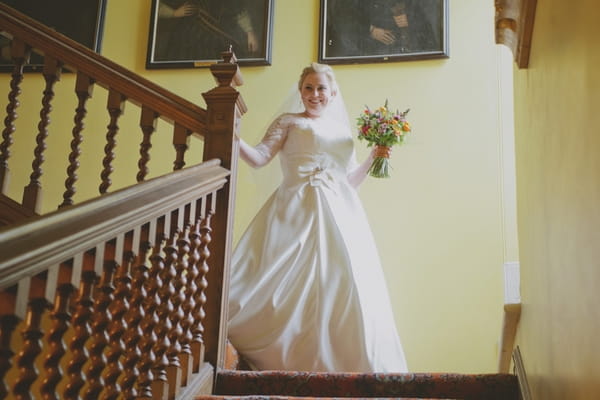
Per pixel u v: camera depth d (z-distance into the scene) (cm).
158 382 235
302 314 367
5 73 629
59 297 178
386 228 545
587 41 155
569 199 180
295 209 401
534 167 257
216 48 615
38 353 164
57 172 597
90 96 358
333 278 376
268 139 418
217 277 304
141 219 218
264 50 605
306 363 357
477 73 569
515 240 528
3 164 368
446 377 285
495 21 282
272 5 616
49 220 173
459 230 536
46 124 366
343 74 587
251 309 367
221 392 291
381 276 403
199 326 282
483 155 549
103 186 338
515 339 327
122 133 600
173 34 623
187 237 271
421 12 589
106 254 202
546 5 221
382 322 376
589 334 156
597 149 145
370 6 599
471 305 519
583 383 162
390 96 574
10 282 150
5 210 356
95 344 195
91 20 633
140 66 623
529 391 259
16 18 371
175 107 331
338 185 418
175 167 323
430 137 559
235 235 566
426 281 529
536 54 248
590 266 154
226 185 315
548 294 220
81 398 192
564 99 187
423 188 549
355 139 568
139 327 221
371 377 287
